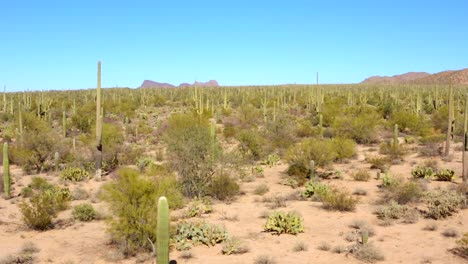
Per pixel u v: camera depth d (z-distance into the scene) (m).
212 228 11.99
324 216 14.36
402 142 32.91
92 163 23.92
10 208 15.90
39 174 23.31
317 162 21.30
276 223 12.81
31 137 24.39
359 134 33.66
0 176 21.64
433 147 27.95
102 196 11.08
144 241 10.77
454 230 11.93
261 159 26.89
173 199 12.37
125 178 11.09
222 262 10.15
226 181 17.19
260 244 11.52
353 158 27.11
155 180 12.16
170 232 11.61
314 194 17.03
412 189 15.84
